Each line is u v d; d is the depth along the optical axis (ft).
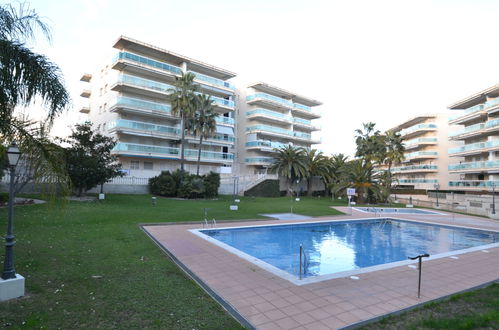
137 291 19.04
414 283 22.33
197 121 109.70
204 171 130.72
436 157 167.12
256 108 159.12
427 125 169.89
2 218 43.45
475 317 15.83
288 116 167.53
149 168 115.34
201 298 18.35
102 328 14.11
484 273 25.36
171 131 118.21
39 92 20.80
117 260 26.20
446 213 89.15
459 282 22.82
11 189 18.19
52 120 21.98
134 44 112.98
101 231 39.17
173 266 25.39
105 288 19.36
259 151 156.46
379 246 42.65
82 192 77.66
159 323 14.78
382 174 120.67
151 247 31.94
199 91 132.57
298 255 36.45
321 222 60.54
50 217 46.85
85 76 142.41
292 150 133.08
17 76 19.76
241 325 14.98
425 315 16.44
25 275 21.11
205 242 35.88
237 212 68.18
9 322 14.35
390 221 70.85
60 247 29.68
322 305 17.87
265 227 53.01
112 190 89.61
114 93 116.78
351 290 20.54
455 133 137.59
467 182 129.08
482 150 120.26
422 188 167.73
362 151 146.51
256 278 22.84
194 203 81.41
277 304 17.90
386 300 18.80
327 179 147.33
